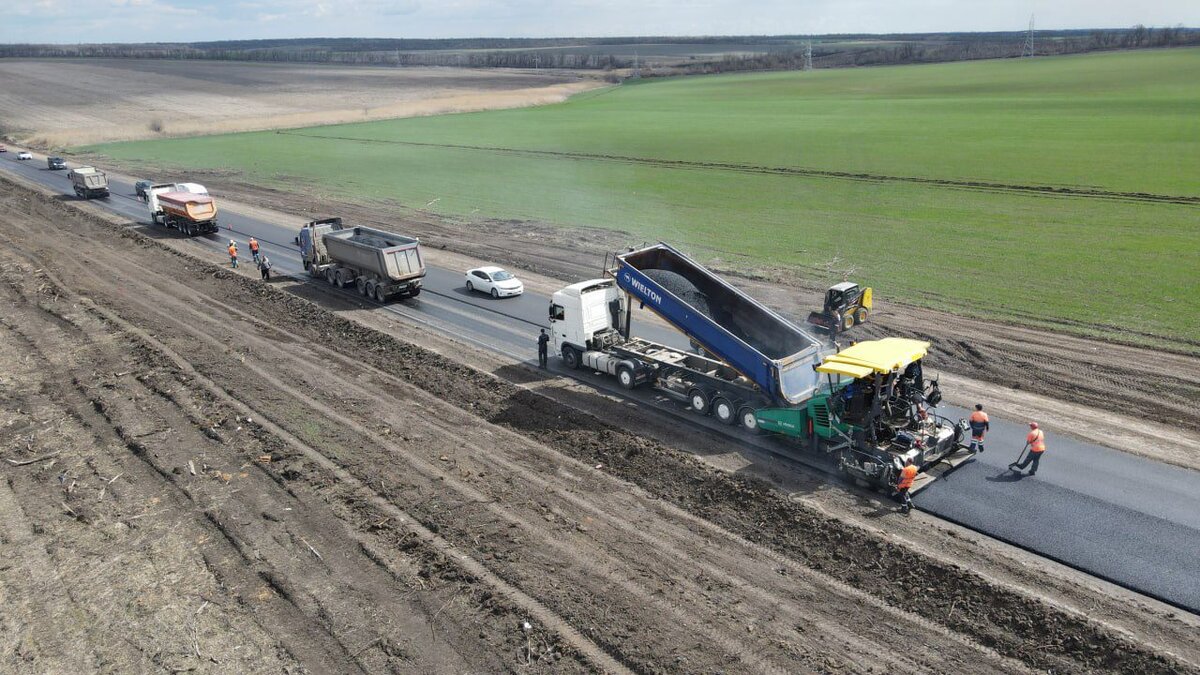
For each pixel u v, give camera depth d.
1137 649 13.77
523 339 31.92
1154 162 66.12
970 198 56.53
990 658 13.88
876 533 17.50
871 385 19.67
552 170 78.69
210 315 35.50
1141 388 25.20
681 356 26.31
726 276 39.56
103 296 38.50
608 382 27.25
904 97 146.38
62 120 134.50
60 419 24.70
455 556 17.08
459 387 26.84
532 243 48.56
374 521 18.47
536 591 15.84
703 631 14.66
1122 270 37.44
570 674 13.71
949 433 20.36
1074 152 73.56
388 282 36.56
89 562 17.30
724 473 20.45
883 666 13.74
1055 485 19.53
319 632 14.92
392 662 14.10
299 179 77.69
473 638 14.62
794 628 14.73
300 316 35.28
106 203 65.50
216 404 25.42
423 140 106.75
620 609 15.29
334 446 22.33
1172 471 20.08
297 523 18.50
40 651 14.69
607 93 195.00
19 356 30.31
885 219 51.25
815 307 34.56
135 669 14.16
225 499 19.67
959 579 15.78
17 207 63.41
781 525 18.08
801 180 67.31
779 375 21.86
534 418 24.25
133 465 21.61
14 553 17.72
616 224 53.41
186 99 167.75
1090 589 15.51
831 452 21.39
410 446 22.33
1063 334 29.95
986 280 37.03
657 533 17.91
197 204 52.00
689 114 131.38
